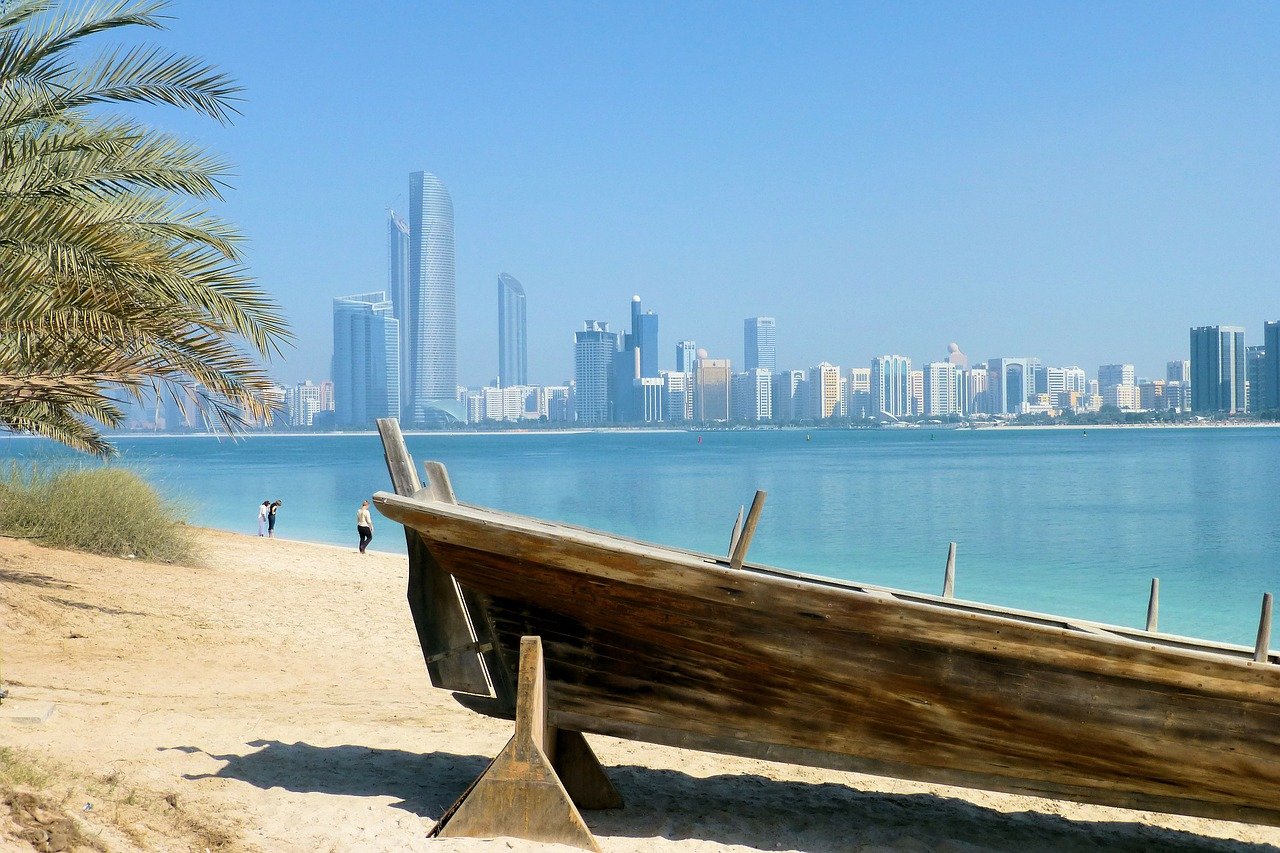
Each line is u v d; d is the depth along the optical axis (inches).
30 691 332.8
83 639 454.0
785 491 2287.2
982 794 287.7
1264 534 1338.6
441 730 323.6
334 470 3622.0
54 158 386.9
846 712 213.9
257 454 6058.1
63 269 319.6
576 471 3400.6
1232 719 201.0
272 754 271.0
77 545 732.7
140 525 772.6
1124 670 200.5
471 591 223.8
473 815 206.4
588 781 244.4
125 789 216.4
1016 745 209.6
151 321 349.7
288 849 197.3
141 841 191.9
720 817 243.0
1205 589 947.3
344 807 225.5
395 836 206.1
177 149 414.0
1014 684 205.0
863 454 4690.0
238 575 748.0
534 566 214.4
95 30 369.1
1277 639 730.8
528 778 205.8
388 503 213.8
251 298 386.0
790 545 1291.8
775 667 213.2
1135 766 207.0
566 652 223.8
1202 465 3223.4
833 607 205.9
